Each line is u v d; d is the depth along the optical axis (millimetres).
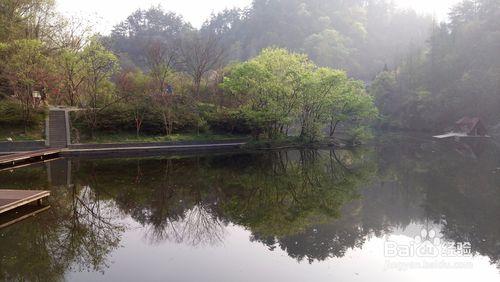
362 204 17906
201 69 47406
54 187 19969
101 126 34062
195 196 19172
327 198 19109
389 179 24062
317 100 37562
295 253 11820
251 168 27391
